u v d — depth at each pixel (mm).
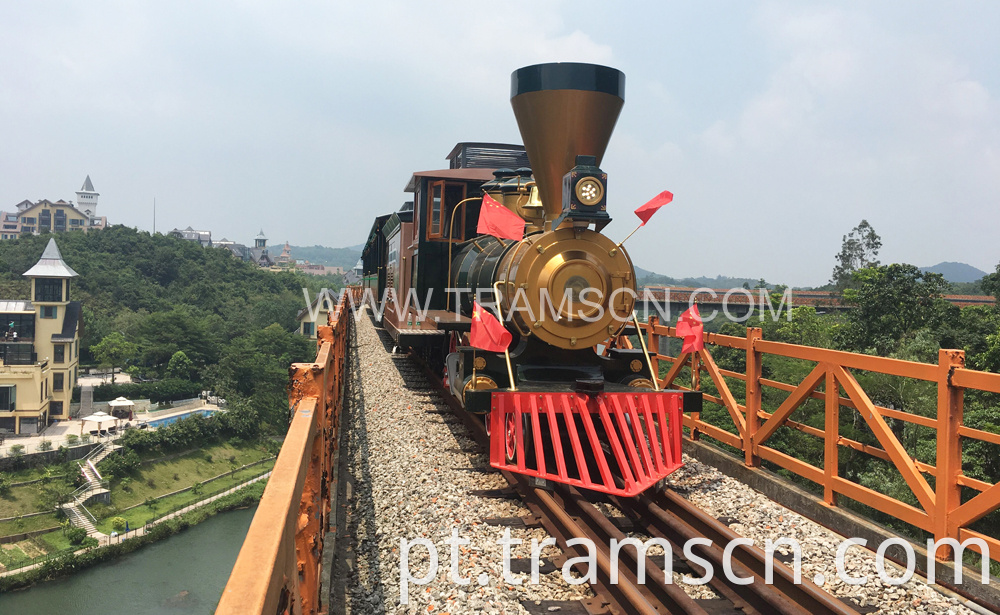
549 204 6926
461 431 7520
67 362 53188
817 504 5145
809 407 16156
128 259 94188
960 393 3980
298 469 1887
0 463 37625
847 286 44750
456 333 8648
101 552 30203
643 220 6250
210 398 64188
